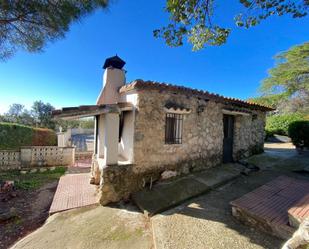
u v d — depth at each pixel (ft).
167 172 19.43
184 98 20.63
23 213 17.38
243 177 21.03
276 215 11.57
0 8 13.96
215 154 24.00
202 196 16.78
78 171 29.96
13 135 41.88
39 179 26.99
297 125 30.78
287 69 50.85
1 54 16.51
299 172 21.63
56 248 11.48
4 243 13.11
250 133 28.89
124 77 23.36
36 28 15.98
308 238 7.11
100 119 22.31
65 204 17.29
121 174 16.97
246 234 11.10
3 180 25.99
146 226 13.01
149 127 18.28
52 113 15.44
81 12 15.70
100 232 12.73
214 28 11.31
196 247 10.09
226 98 23.62
